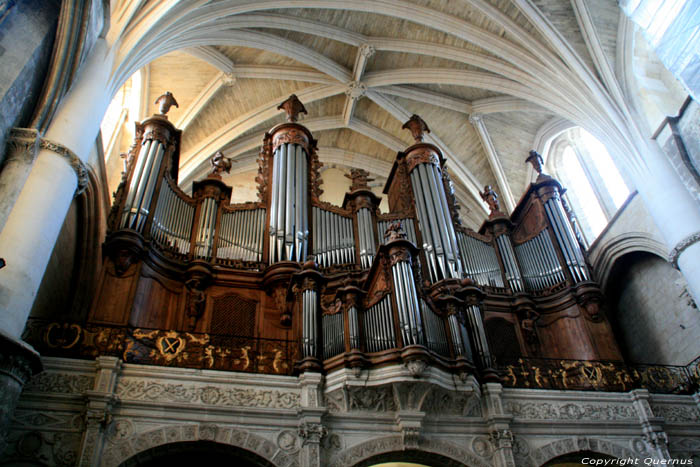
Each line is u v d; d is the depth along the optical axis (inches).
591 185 806.5
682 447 481.1
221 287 560.4
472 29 747.4
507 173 918.4
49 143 386.9
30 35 390.9
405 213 684.1
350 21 788.0
